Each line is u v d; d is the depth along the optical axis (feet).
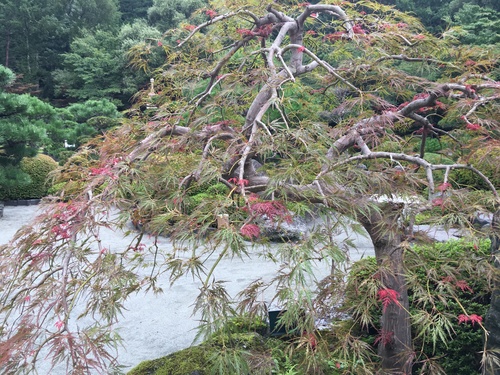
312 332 5.09
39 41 81.46
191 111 7.45
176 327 14.02
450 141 9.23
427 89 7.48
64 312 4.48
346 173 6.01
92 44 65.21
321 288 5.69
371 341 9.67
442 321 5.34
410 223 6.17
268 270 18.85
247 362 5.78
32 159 39.81
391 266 5.94
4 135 28.96
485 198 5.88
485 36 32.89
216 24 9.69
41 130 30.09
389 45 8.47
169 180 5.83
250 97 8.61
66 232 4.79
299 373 7.57
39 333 4.35
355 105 7.91
